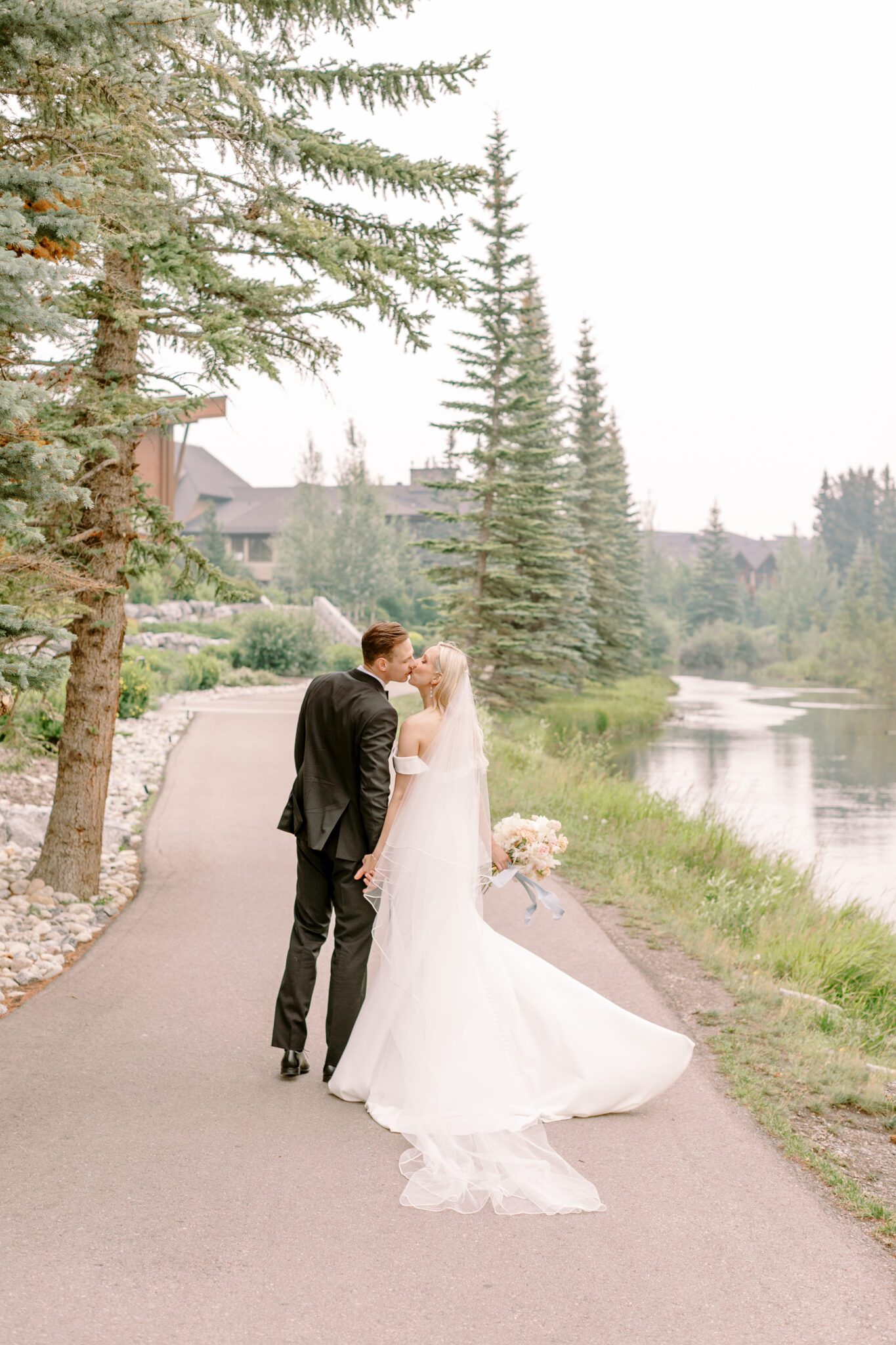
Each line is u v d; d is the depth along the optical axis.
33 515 6.92
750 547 192.88
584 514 46.75
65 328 4.57
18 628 5.39
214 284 7.43
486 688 30.73
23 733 8.73
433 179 8.23
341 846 4.91
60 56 4.71
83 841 8.33
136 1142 4.28
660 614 106.44
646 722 41.59
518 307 28.89
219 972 6.70
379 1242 3.58
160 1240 3.54
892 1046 6.65
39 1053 5.25
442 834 4.80
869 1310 3.27
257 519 100.19
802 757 31.36
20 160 5.48
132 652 27.23
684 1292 3.34
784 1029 6.07
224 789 13.98
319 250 7.75
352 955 4.93
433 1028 4.57
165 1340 3.01
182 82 6.98
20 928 7.39
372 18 8.26
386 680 5.04
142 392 7.45
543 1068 4.73
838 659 87.69
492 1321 3.15
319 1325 3.10
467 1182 3.98
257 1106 4.69
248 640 38.72
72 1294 3.21
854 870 15.96
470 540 29.61
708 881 10.91
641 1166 4.22
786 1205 3.93
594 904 9.26
